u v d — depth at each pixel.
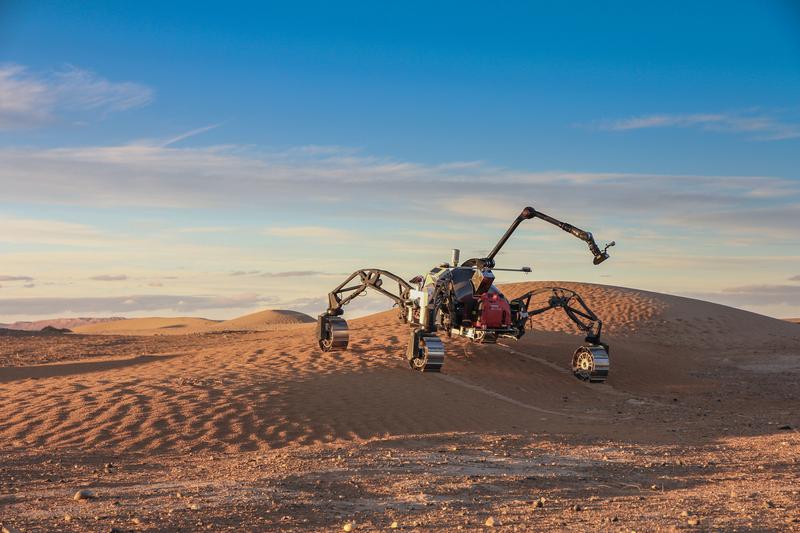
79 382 15.95
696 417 15.53
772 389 20.45
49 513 6.57
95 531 5.84
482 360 20.75
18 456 10.16
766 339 30.98
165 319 83.06
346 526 6.02
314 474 8.73
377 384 16.25
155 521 6.25
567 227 18.36
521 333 20.05
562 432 12.98
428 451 10.69
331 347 21.23
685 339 29.83
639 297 36.16
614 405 17.25
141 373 17.81
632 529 5.92
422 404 14.66
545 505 7.16
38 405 13.52
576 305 34.41
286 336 34.59
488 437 12.12
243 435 11.88
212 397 14.02
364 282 21.34
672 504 7.09
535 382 19.17
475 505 7.18
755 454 10.61
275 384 15.38
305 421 12.77
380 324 30.14
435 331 19.34
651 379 21.45
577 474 9.01
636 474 9.04
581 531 5.89
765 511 6.62
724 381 21.92
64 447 11.03
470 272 19.70
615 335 29.25
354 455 10.23
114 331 73.00
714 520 6.22
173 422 12.45
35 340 39.69
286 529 6.09
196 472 9.02
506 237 19.34
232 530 6.00
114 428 12.09
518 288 38.22
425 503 7.22
